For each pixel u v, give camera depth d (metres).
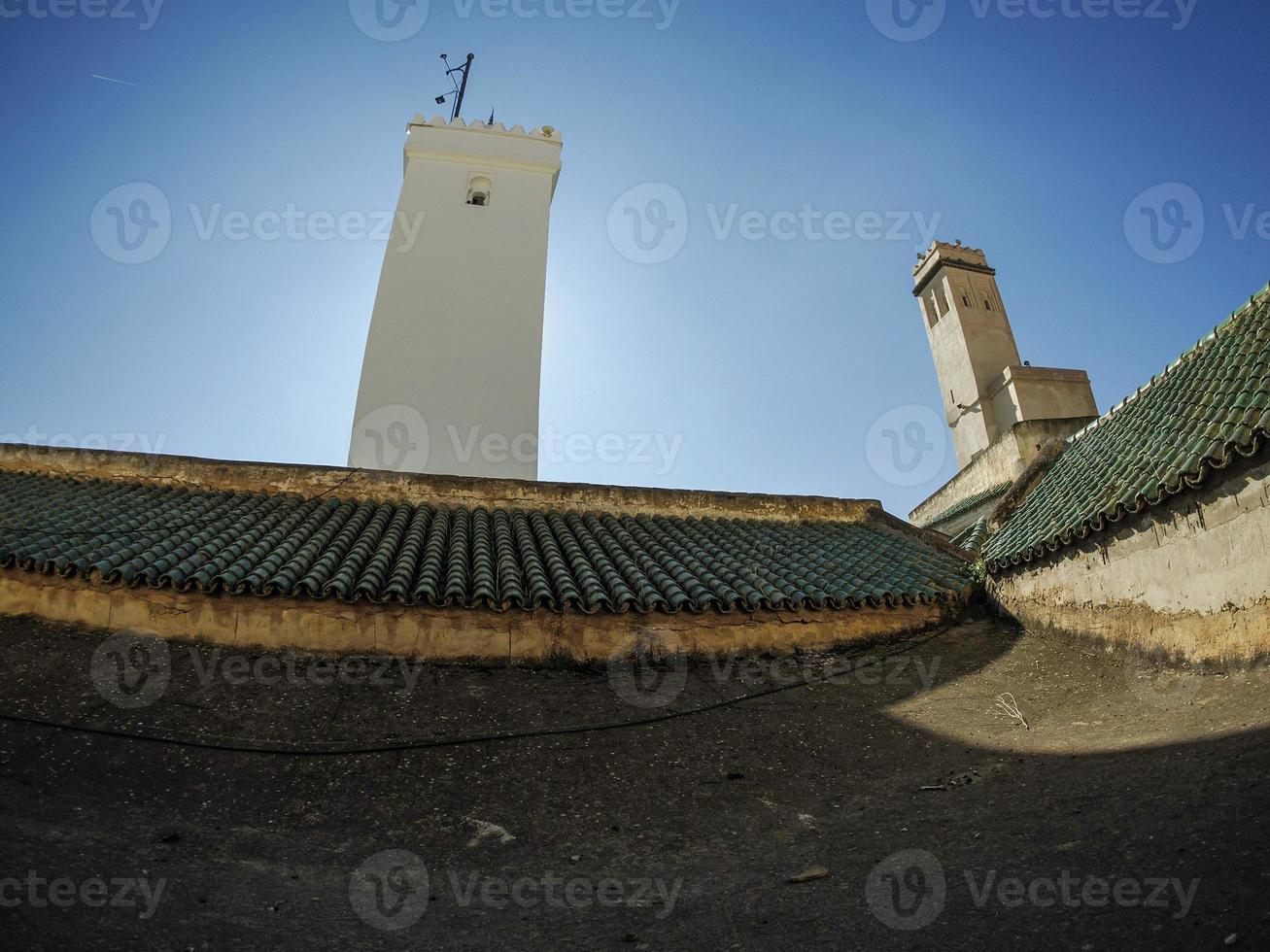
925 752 7.07
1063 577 9.25
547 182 18.08
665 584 9.49
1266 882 3.63
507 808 6.00
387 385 15.23
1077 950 3.53
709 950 4.02
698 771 6.78
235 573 8.22
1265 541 6.64
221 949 3.82
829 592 9.90
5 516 9.10
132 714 6.62
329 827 5.55
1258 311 9.52
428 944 4.14
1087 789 5.44
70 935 3.70
